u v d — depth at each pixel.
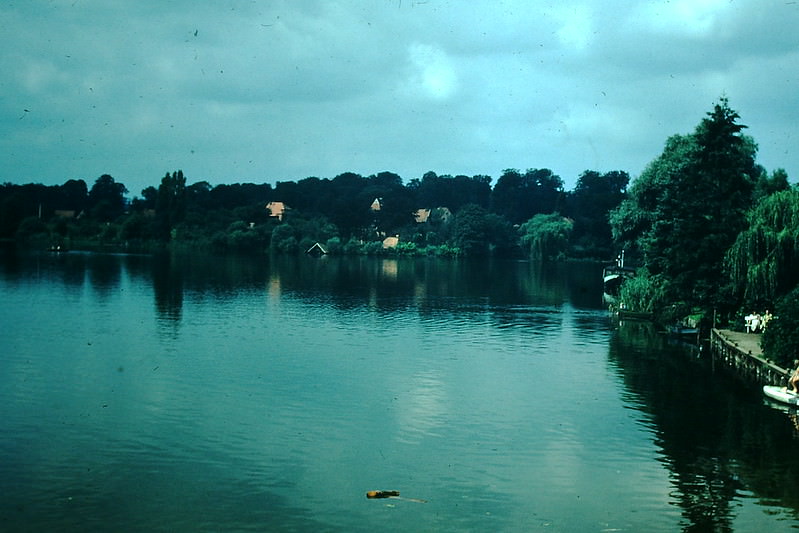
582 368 52.25
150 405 40.53
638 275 87.62
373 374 48.94
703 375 50.38
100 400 41.28
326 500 28.70
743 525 27.30
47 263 135.38
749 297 60.59
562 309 86.50
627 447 35.19
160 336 61.16
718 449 35.00
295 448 34.25
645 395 44.66
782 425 38.88
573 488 30.33
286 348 57.28
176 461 32.34
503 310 84.62
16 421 37.28
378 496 29.05
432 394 44.12
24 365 49.38
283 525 26.58
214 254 191.38
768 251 58.09
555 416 40.00
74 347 55.72
